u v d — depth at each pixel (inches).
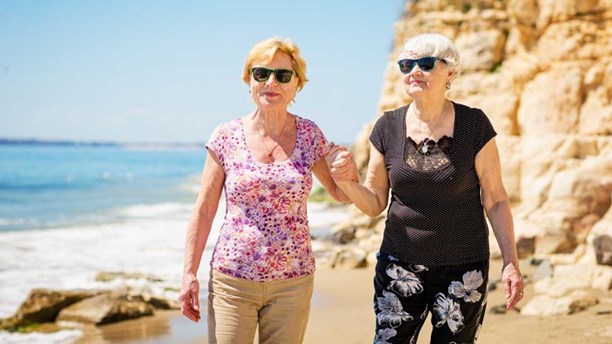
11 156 4626.0
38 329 307.6
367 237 541.6
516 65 520.4
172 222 829.2
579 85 463.2
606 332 245.4
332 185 159.6
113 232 701.3
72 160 4242.1
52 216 947.3
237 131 151.7
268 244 145.3
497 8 565.9
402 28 636.7
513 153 463.2
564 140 441.7
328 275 415.5
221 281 147.0
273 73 147.3
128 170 3171.8
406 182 148.3
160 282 417.7
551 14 486.6
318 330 277.7
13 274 443.5
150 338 286.8
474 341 149.6
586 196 401.4
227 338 145.6
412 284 149.2
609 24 464.4
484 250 148.4
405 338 151.7
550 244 398.9
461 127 148.1
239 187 146.5
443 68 148.2
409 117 153.0
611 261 338.0
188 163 4446.4
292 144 150.6
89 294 334.3
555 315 273.1
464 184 146.6
